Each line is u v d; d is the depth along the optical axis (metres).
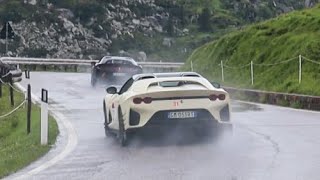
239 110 30.41
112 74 45.88
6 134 29.55
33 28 152.50
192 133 19.20
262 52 47.34
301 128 22.56
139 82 19.42
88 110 30.50
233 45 53.03
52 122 24.97
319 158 16.05
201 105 18.25
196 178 13.71
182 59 146.75
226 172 14.34
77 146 19.25
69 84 50.38
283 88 37.47
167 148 18.28
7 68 53.28
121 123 18.89
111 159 16.66
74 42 151.88
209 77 51.69
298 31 47.00
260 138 20.03
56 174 14.70
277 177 13.66
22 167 15.78
